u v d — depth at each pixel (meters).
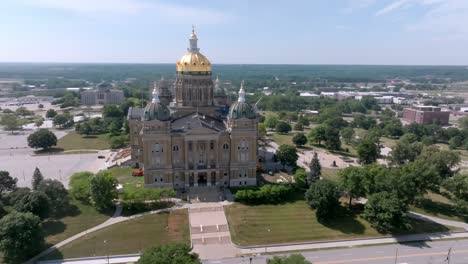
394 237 112.62
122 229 113.50
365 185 124.56
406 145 184.00
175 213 124.38
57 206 120.38
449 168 160.62
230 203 132.50
